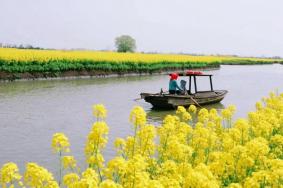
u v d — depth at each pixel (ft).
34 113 61.26
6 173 16.56
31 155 37.96
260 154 22.63
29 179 16.57
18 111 62.59
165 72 190.08
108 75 153.17
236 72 210.79
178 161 22.48
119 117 60.13
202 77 170.19
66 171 31.83
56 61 134.72
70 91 92.94
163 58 207.72
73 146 41.65
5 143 42.42
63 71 134.51
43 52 154.81
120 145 23.77
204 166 18.51
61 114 61.31
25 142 43.11
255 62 364.99
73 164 20.42
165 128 26.99
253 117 35.73
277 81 146.10
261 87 120.57
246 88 117.29
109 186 13.80
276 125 35.14
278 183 19.29
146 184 15.47
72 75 137.18
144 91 99.86
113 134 47.55
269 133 32.91
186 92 74.33
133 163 17.24
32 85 103.81
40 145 41.88
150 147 23.57
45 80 122.72
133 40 368.48
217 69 245.65
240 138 28.60
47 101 74.64
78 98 80.94
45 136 46.34
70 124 53.88
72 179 16.48
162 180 17.13
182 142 27.68
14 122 53.98
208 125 32.81
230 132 27.89
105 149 39.45
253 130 33.37
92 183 13.69
